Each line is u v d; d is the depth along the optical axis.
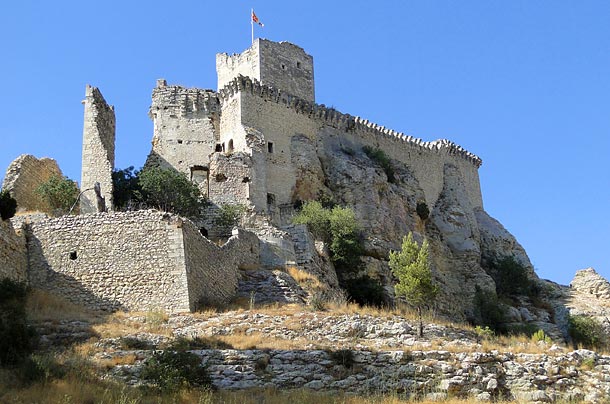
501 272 78.00
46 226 41.09
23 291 37.50
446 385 31.22
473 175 91.56
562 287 79.75
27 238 40.88
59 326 34.03
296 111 72.88
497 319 68.19
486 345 37.69
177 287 39.44
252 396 28.58
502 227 88.50
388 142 81.69
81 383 27.45
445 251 77.88
